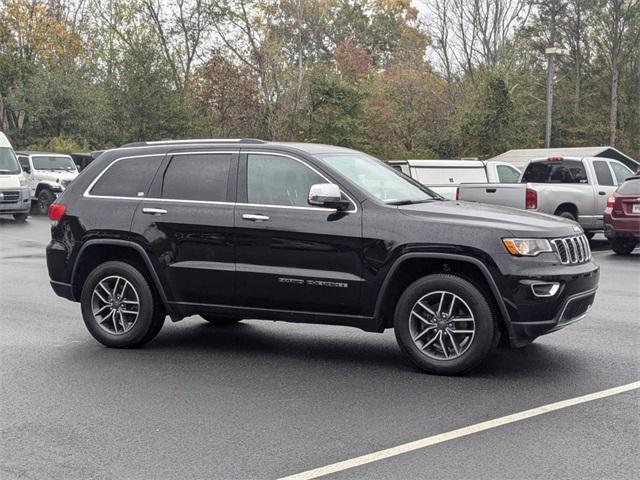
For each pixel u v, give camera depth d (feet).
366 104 141.69
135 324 26.12
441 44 170.09
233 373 23.29
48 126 138.62
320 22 171.12
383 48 226.38
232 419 18.94
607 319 31.01
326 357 25.29
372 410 19.54
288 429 18.15
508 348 26.18
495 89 136.77
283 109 128.16
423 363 22.82
